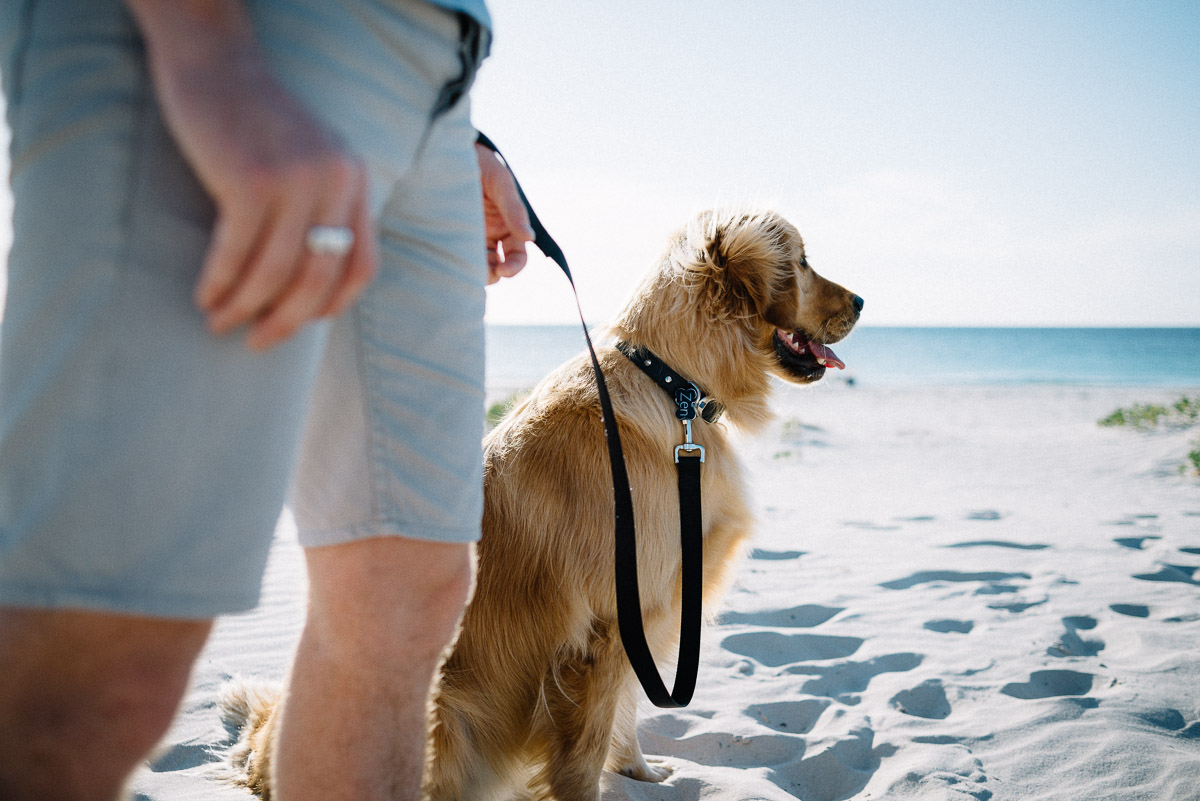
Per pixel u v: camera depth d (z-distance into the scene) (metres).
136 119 0.73
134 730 0.76
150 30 0.69
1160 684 2.92
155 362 0.73
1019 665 3.13
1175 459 8.62
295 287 0.70
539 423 2.18
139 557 0.72
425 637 1.24
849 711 2.77
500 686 2.07
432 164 1.14
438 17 1.00
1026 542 5.12
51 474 0.69
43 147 0.73
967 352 69.75
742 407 2.43
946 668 3.11
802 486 7.90
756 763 2.51
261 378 0.80
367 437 1.15
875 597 4.02
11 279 0.74
